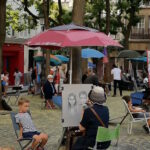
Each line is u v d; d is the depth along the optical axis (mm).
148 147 11508
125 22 55906
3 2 20094
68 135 9445
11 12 37344
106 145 7871
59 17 33344
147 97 15758
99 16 42906
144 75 35656
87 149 7836
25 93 35188
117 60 53656
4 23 20203
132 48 60719
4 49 44938
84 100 9727
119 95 30844
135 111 13562
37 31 50406
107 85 30469
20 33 47156
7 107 19422
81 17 13758
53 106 20844
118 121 16109
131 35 60562
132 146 11305
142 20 60469
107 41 9719
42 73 30406
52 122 15984
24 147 9461
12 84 47000
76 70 11914
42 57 31812
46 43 9648
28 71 46844
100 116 7918
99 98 8039
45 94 20750
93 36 9641
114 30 44969
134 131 14008
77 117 9711
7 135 12930
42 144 9047
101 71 40438
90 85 9758
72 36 9594
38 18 33531
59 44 9469
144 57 35844
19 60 47406
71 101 9680
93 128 7863
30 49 49375
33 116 17672
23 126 9438
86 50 27484
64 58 36250
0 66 19891
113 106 22375
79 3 13703
